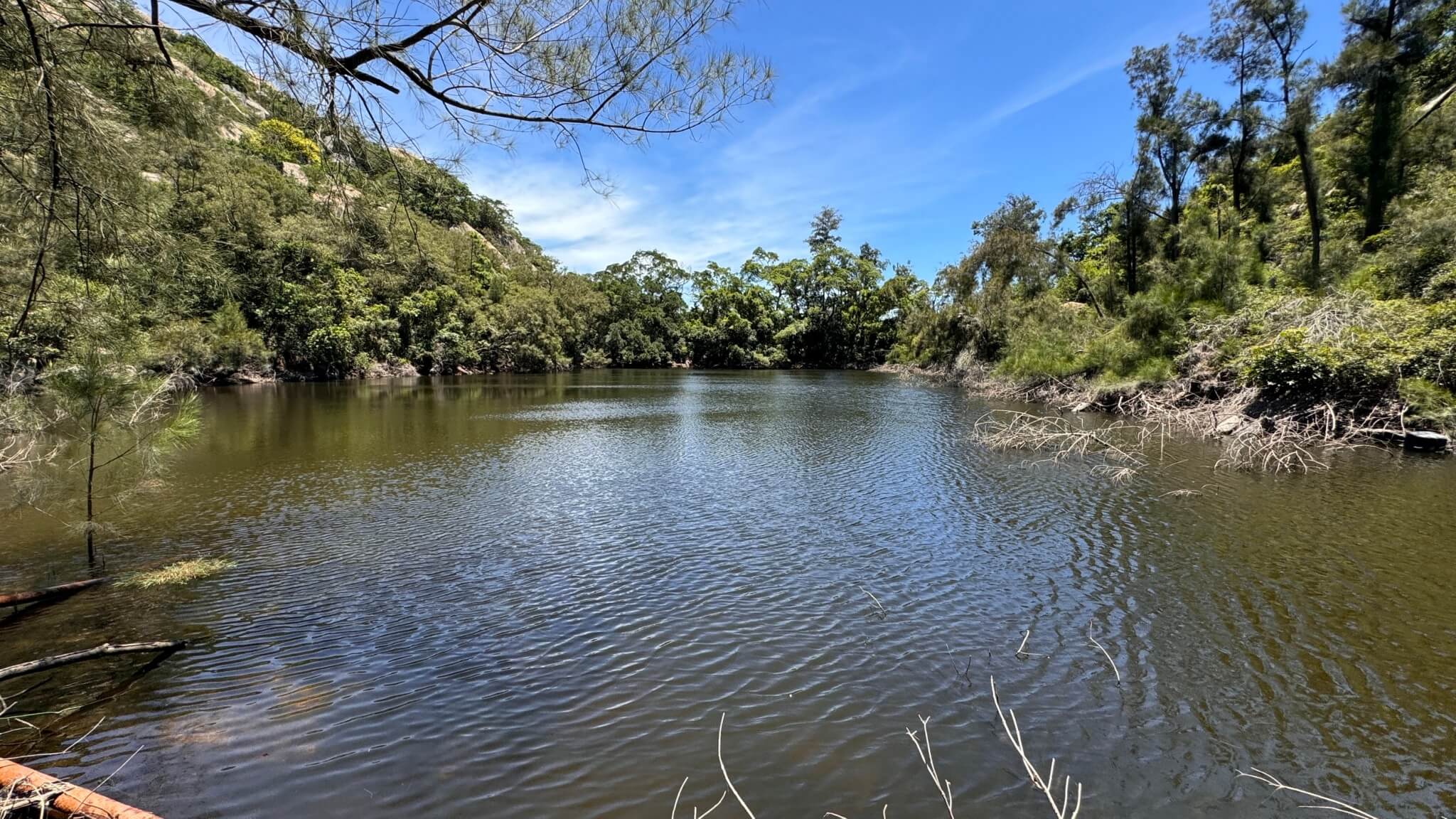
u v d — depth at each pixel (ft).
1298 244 89.35
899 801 14.15
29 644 21.08
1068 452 55.26
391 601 25.00
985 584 26.73
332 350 154.61
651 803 13.99
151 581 26.63
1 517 35.40
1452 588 25.36
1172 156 100.01
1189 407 72.69
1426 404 52.95
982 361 136.98
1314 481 42.70
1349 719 17.33
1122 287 111.65
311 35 11.15
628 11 13.00
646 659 20.52
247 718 16.99
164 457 27.91
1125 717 17.44
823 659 20.57
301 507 38.81
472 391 129.90
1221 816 13.85
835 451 58.80
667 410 95.25
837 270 249.75
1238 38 86.48
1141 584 26.45
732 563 29.37
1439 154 80.38
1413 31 74.02
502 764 15.26
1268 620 23.04
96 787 14.12
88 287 19.30
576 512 38.04
